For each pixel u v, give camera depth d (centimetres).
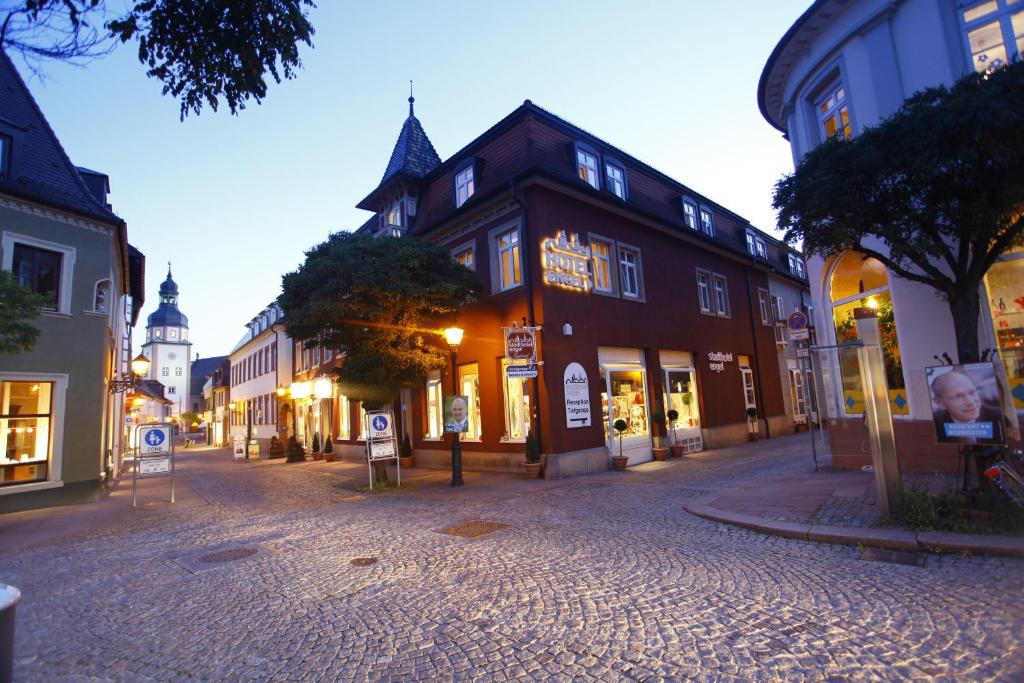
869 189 652
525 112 1493
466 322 1614
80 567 722
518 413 1464
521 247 1432
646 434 1614
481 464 1541
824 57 1098
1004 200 569
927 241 607
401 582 593
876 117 985
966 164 565
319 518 1001
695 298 1952
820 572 533
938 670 340
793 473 1126
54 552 817
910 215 636
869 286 1075
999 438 590
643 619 451
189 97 492
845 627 409
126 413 3097
